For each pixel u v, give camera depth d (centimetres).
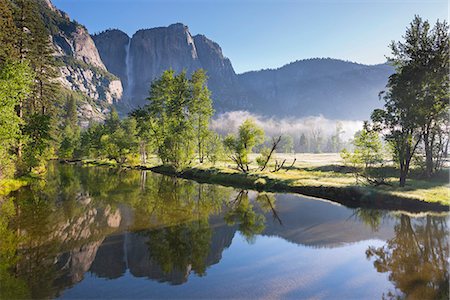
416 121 2747
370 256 1423
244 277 1184
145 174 5194
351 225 2003
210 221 2080
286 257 1413
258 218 2198
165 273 1208
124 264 1281
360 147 3581
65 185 3578
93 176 4716
